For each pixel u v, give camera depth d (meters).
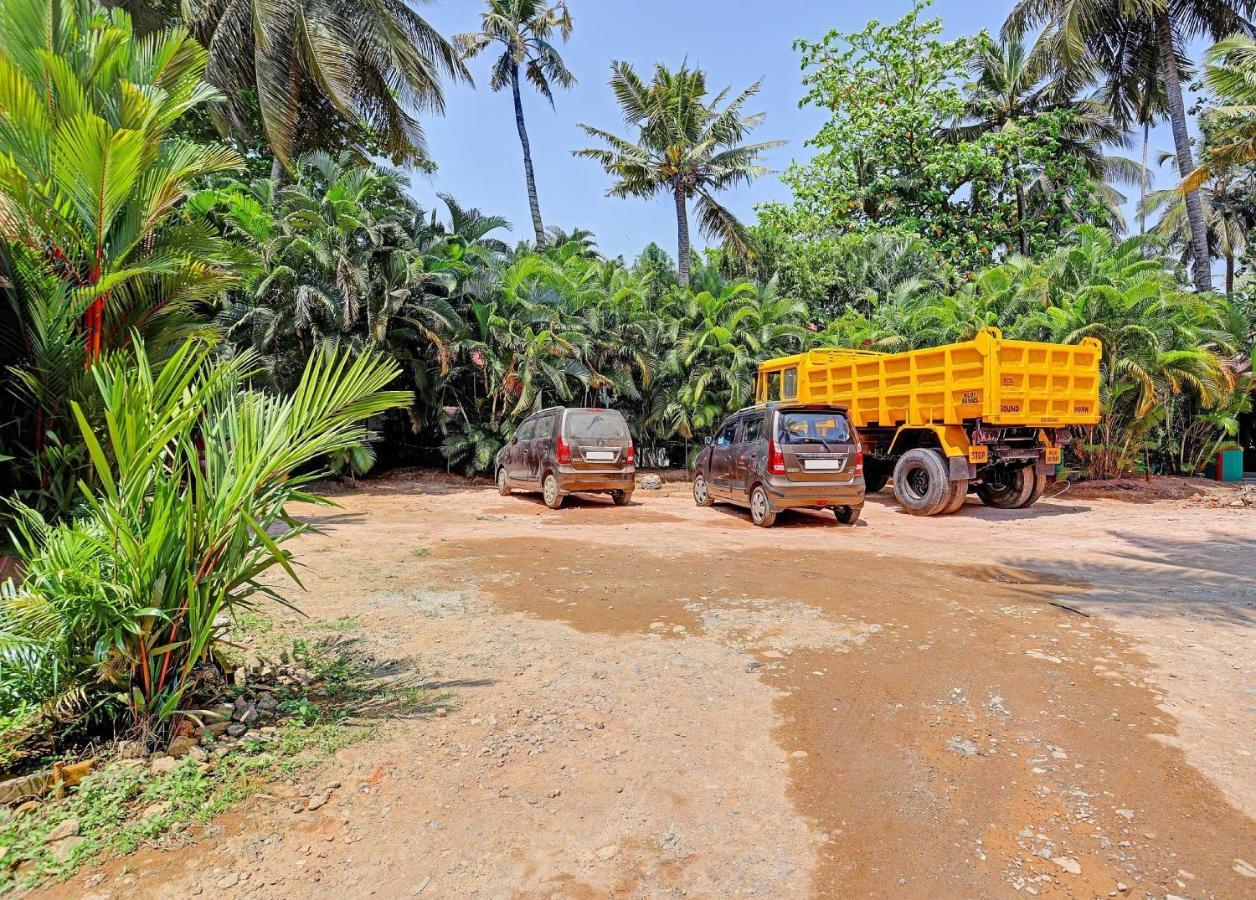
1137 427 15.12
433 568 6.98
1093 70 25.41
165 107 5.93
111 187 5.03
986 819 2.76
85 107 5.24
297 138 19.27
